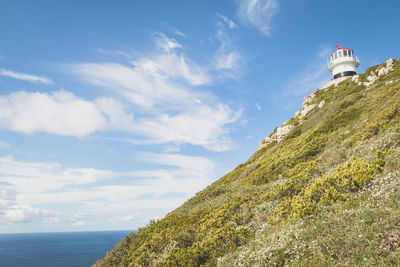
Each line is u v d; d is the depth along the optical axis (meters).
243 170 36.44
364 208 7.18
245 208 12.92
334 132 24.17
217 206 16.14
